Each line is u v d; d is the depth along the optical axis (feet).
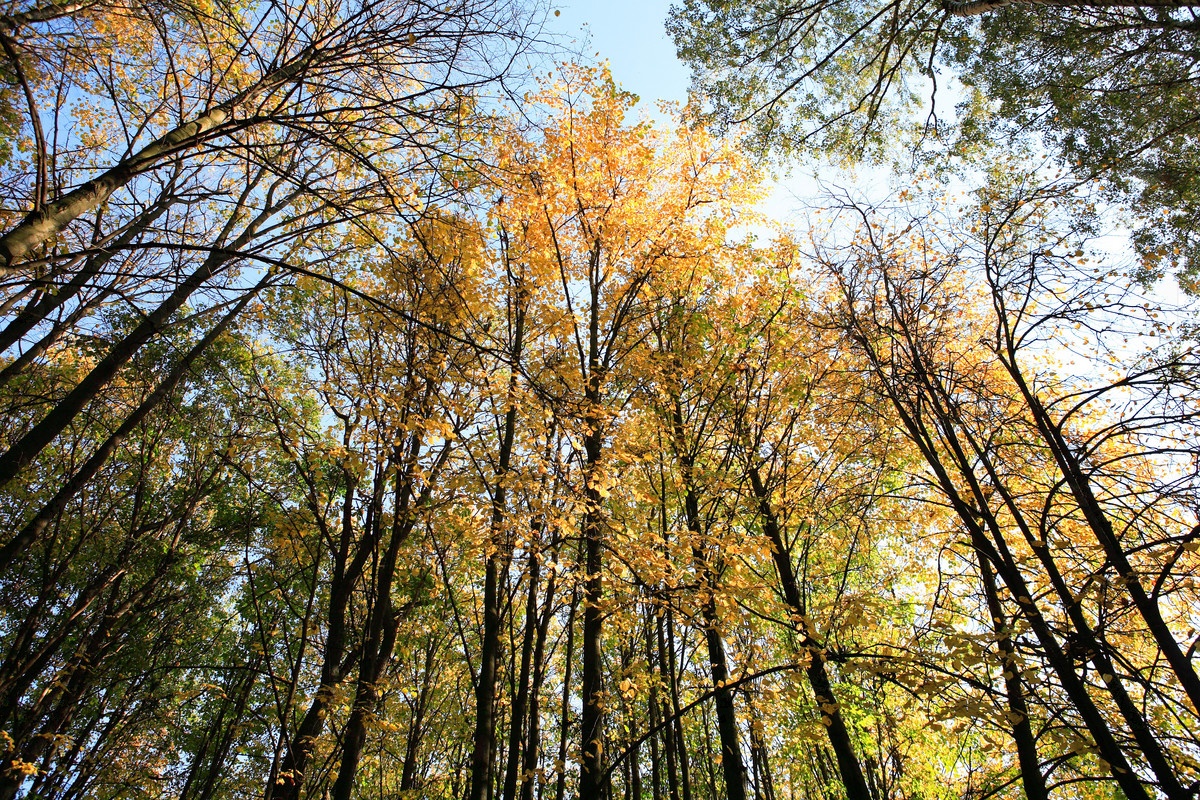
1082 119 28.40
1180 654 15.21
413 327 20.30
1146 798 15.35
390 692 32.30
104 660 35.99
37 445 16.47
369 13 12.75
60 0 12.46
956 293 23.49
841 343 25.21
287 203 23.86
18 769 26.63
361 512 24.40
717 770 44.42
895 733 27.04
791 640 24.97
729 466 26.86
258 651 28.22
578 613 22.52
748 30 30.48
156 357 26.53
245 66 20.20
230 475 39.14
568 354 25.29
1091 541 21.62
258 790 31.14
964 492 22.56
